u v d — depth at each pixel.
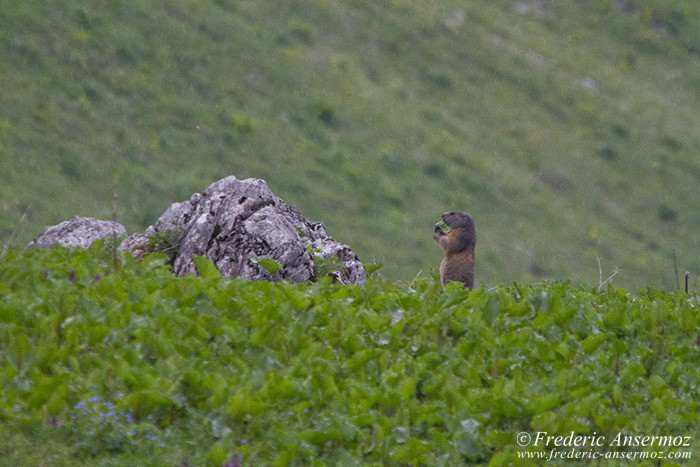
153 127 97.75
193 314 24.55
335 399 19.70
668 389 22.20
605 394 21.83
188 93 105.88
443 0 149.50
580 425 19.33
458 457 18.09
